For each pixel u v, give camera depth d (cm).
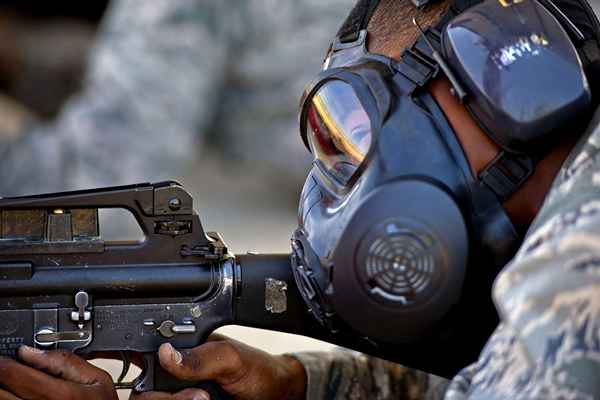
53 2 1576
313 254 284
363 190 266
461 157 266
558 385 201
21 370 323
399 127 268
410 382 399
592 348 200
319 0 1196
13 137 1159
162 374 342
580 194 221
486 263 267
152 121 1134
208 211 1206
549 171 263
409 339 269
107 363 611
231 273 341
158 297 338
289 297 343
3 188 1132
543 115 253
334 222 275
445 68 264
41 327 331
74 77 1539
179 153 1148
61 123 1145
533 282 209
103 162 1123
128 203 333
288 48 1205
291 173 1292
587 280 203
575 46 269
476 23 261
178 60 1149
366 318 267
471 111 262
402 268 261
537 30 257
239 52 1206
